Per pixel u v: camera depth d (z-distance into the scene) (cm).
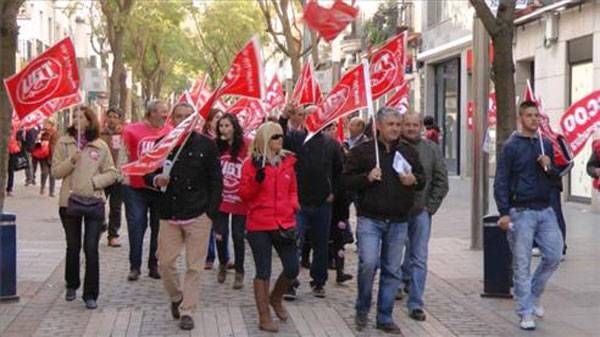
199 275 875
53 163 955
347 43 4009
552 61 2270
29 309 959
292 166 880
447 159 3259
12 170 2400
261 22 4694
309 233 1112
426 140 927
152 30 4056
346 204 1110
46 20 4866
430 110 3372
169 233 879
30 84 955
